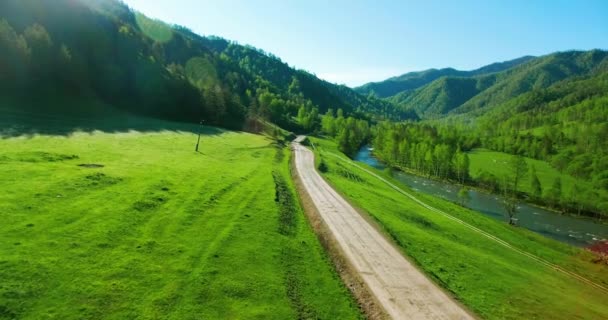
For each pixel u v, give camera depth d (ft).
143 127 291.17
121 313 59.47
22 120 211.00
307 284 82.74
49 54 310.86
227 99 512.22
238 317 64.39
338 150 529.45
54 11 393.91
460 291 91.15
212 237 96.07
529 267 147.64
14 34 281.54
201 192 135.44
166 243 87.15
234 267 82.02
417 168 504.84
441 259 112.78
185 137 289.12
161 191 125.49
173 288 68.85
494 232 206.18
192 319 61.52
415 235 132.77
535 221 302.66
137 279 69.46
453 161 465.47
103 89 358.84
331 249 107.76
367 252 107.24
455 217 223.10
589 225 304.30
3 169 114.11
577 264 178.81
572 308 98.32
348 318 72.02
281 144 408.05
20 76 272.72
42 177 113.29
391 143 535.19
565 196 362.12
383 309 76.74
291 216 134.51
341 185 214.48
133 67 420.36
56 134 198.18
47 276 64.13
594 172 441.68
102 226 87.66
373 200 187.93
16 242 72.43
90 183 117.19
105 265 71.82
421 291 86.89
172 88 423.64
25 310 55.62
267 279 79.77
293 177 224.74
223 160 227.61
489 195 393.09
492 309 84.07
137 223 94.89
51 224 83.25
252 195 147.23
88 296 61.72
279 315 67.36
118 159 165.48
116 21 554.46
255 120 529.45
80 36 390.63
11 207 86.89
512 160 382.42
